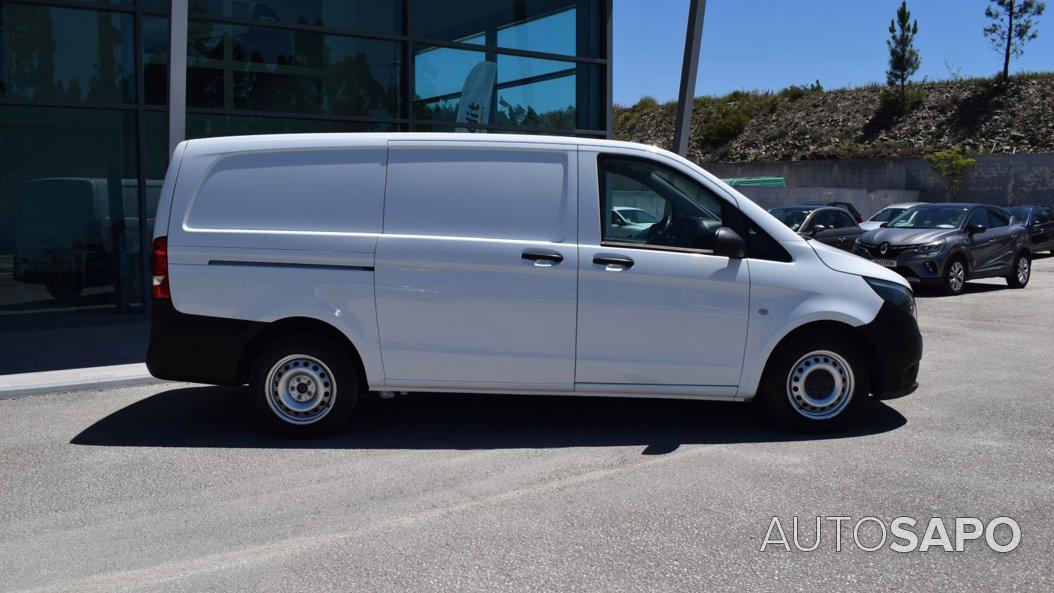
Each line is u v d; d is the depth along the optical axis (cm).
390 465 511
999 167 3741
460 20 1229
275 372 564
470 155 563
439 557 376
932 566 365
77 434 585
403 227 558
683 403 668
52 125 1031
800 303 563
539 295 555
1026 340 971
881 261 1482
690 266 559
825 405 572
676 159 571
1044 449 534
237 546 391
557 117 1315
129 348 878
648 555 377
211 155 562
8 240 1022
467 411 644
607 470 498
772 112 5194
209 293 555
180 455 535
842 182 4153
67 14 1029
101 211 1066
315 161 562
